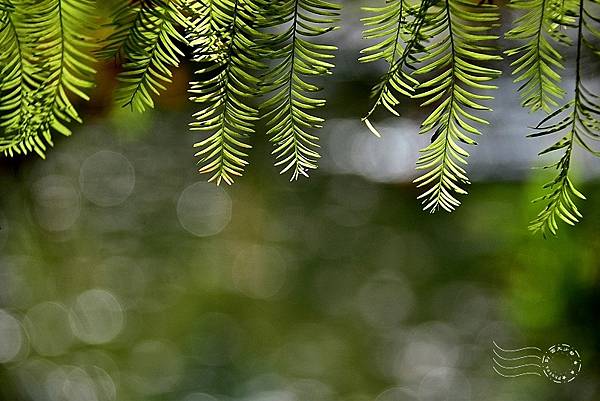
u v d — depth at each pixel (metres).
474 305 3.66
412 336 4.77
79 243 4.59
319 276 5.42
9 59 1.19
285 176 4.91
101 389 4.59
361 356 5.11
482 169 2.31
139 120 2.09
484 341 3.57
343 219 5.11
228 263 5.46
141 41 1.18
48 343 4.30
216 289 5.42
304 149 1.18
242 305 5.43
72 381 4.45
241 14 1.17
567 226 1.61
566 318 1.59
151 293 5.22
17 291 3.99
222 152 1.18
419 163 1.17
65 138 2.53
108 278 4.95
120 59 1.18
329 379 5.12
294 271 5.46
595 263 1.59
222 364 5.17
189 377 5.07
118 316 4.94
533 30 1.16
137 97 1.18
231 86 1.17
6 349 3.86
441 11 1.16
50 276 4.23
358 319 5.25
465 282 3.85
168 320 5.23
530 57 1.16
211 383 5.08
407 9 1.16
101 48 1.18
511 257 1.87
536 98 1.17
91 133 3.79
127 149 4.58
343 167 4.46
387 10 1.16
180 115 2.95
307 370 5.21
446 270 4.42
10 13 1.18
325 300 5.39
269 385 5.13
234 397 5.05
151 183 4.91
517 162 2.23
